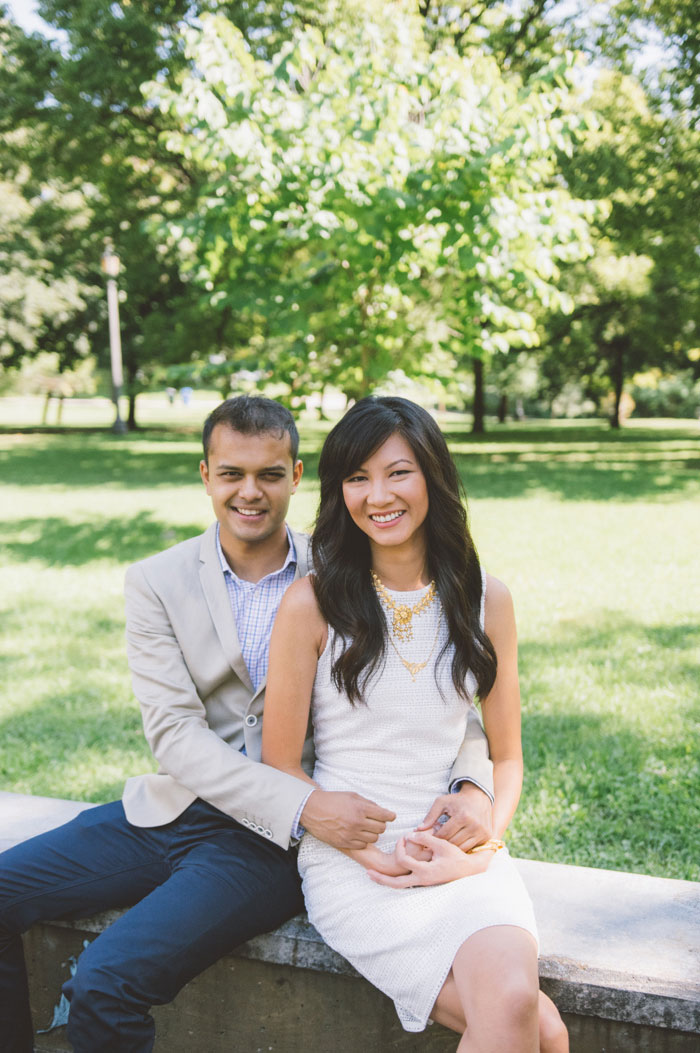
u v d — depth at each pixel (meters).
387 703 1.97
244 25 12.23
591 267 17.97
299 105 6.11
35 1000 2.33
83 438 29.61
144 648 2.12
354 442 1.94
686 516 10.42
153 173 16.48
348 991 2.06
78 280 31.39
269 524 2.18
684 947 1.95
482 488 13.52
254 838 2.02
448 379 7.05
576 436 29.02
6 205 27.86
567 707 4.42
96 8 12.59
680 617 6.07
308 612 2.00
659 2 14.80
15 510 12.27
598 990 1.87
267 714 2.03
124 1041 1.70
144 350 20.92
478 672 2.01
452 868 1.83
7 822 2.51
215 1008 2.17
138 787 2.19
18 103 14.49
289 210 6.23
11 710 4.60
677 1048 1.88
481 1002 1.57
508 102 6.13
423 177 5.89
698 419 53.91
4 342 31.50
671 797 3.47
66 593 7.19
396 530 1.93
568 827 3.28
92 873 2.05
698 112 15.07
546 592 6.77
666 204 15.87
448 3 13.55
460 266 6.10
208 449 2.17
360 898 1.87
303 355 6.73
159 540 9.54
